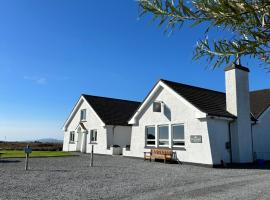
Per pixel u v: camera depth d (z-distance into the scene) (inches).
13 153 1057.5
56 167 619.8
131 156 936.3
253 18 75.4
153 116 874.8
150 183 424.5
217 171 595.5
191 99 775.1
